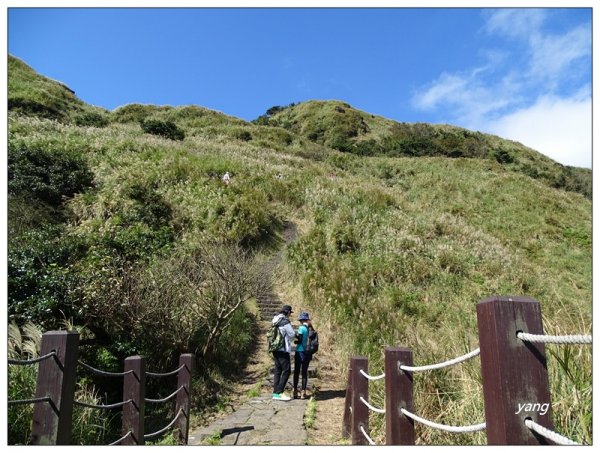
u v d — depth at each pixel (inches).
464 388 149.7
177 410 201.5
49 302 260.4
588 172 2278.5
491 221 959.6
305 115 2847.0
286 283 503.5
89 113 1662.2
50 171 579.2
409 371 109.9
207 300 323.0
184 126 1883.6
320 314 415.8
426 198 1100.5
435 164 1454.2
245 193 724.0
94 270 295.6
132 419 143.9
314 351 284.4
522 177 1314.0
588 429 102.1
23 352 229.5
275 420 227.9
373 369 248.7
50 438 93.5
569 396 111.7
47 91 1700.3
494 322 59.0
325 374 316.5
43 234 368.8
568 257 800.3
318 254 538.0
